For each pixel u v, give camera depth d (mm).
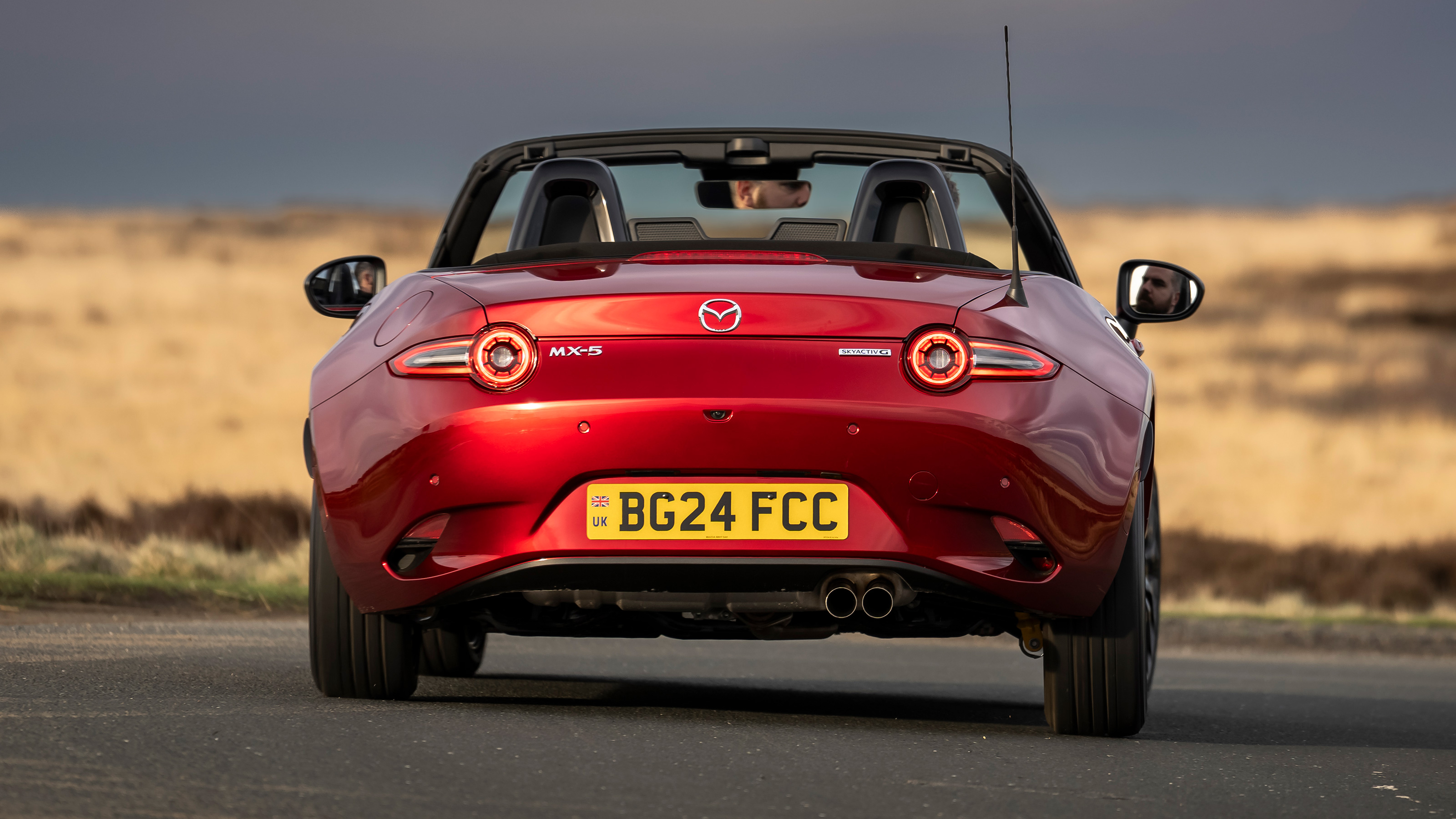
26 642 18672
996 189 17469
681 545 13031
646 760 11258
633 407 12938
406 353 13539
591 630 15305
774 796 10219
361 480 13484
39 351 187875
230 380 178250
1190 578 89750
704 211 17250
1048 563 13438
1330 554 95438
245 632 22984
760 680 22516
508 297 13531
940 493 13016
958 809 10086
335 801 9430
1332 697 26203
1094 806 10414
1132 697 14258
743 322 13133
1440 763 13867
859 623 14602
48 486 90938
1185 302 18047
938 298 13500
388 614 14211
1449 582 89188
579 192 16484
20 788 9398
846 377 13039
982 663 32062
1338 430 177875
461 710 13836
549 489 13062
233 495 81062
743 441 12922
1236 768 12523
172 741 11133
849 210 17469
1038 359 13391
